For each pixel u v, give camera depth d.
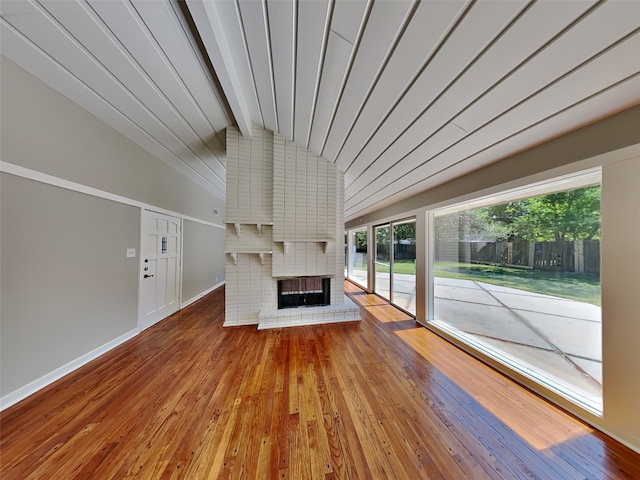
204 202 5.08
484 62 1.17
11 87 1.66
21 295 1.73
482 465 1.22
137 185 2.98
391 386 1.88
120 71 1.83
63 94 2.02
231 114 2.71
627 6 0.82
